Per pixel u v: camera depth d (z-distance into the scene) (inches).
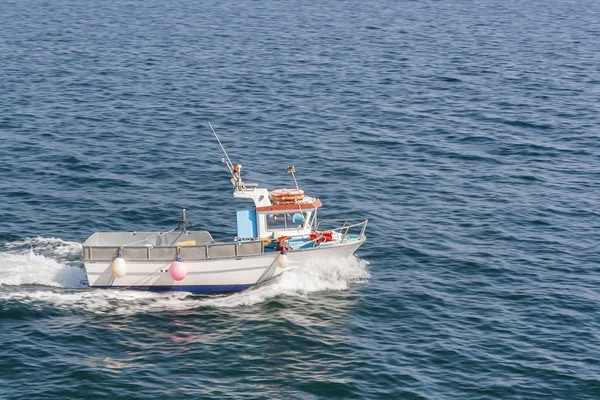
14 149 2674.7
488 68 4057.6
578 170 2625.5
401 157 2714.1
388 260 1941.4
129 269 1712.6
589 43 4817.9
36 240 1982.0
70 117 3068.4
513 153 2778.1
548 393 1435.8
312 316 1665.8
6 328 1579.7
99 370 1459.2
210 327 1614.2
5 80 3602.4
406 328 1636.3
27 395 1382.9
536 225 2177.7
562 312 1712.6
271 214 1801.2
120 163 2586.1
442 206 2299.5
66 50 4323.3
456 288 1812.3
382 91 3565.5
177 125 3011.8
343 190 2409.0
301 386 1435.8
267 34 4884.4
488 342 1590.8
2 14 5595.5
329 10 6018.7
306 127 3024.1
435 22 5521.7
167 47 4431.6
